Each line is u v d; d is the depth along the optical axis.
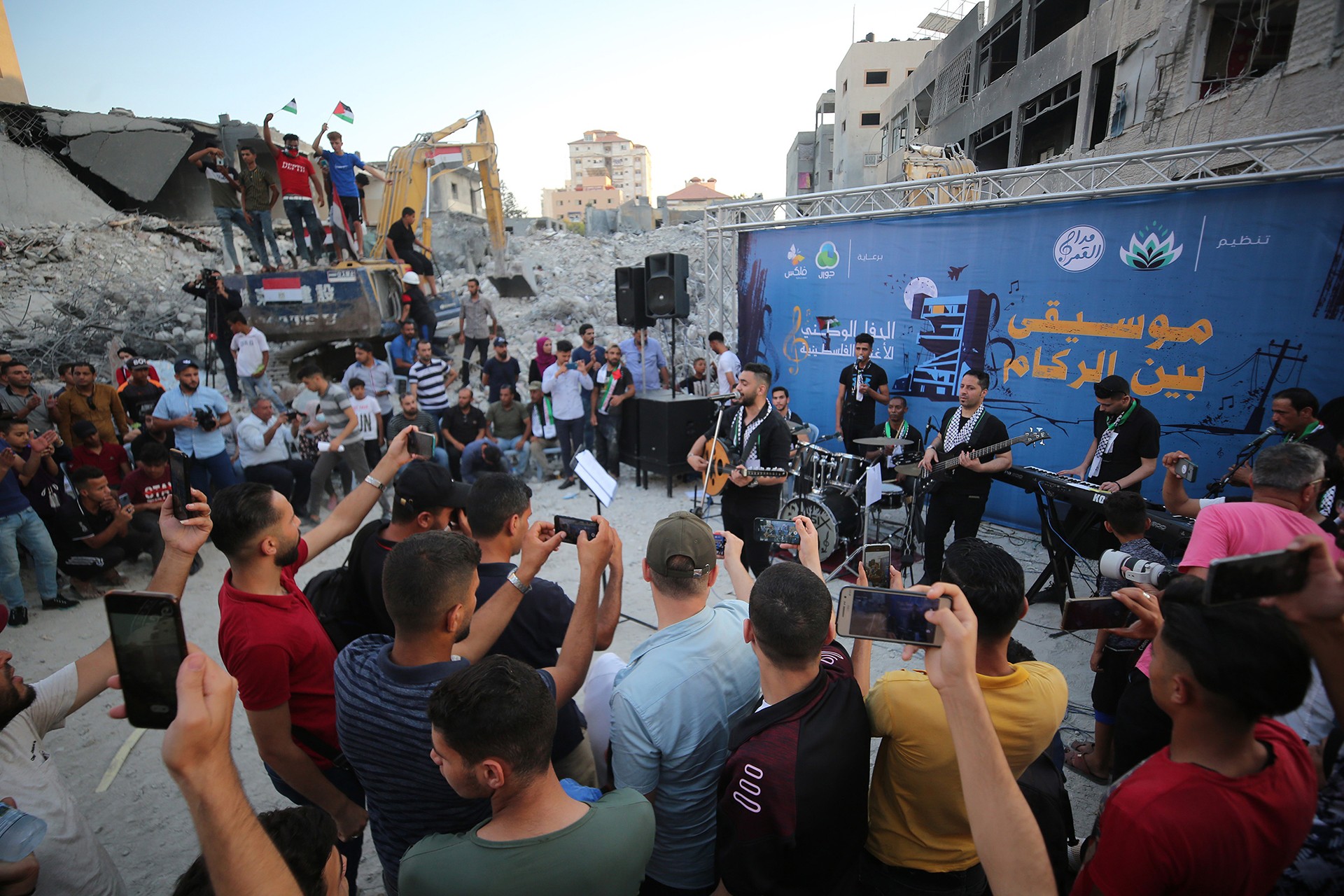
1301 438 4.11
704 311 17.20
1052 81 13.77
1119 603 2.10
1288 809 1.23
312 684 2.17
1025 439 4.90
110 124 16.91
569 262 21.50
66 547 5.57
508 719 1.34
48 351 10.95
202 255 16.38
